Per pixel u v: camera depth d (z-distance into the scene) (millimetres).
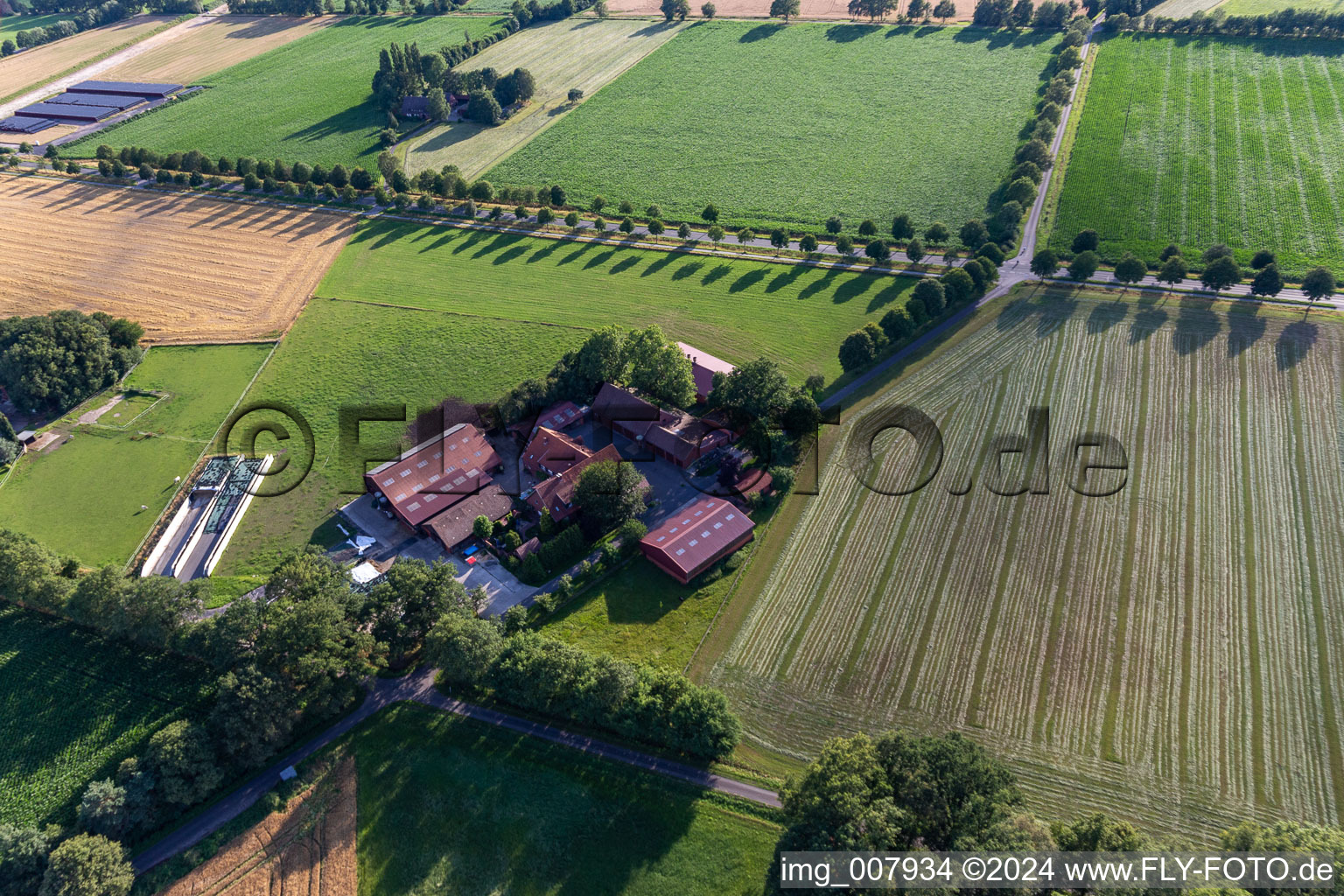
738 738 67312
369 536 92688
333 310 136250
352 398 115250
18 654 80438
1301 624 75875
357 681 74250
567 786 67062
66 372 115500
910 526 89250
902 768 59188
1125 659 74000
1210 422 99625
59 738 72500
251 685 67750
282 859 63250
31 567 82375
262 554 91062
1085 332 117000
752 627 79688
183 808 66688
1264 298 119500
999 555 85188
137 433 110938
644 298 134125
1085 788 64438
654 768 68188
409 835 64375
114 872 60281
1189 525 86688
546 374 116375
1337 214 136750
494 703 74438
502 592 84625
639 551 88750
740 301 131250
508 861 62219
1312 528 85188
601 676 68375
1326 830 54688
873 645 77188
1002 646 76125
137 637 76812
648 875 60750
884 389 109812
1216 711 69125
